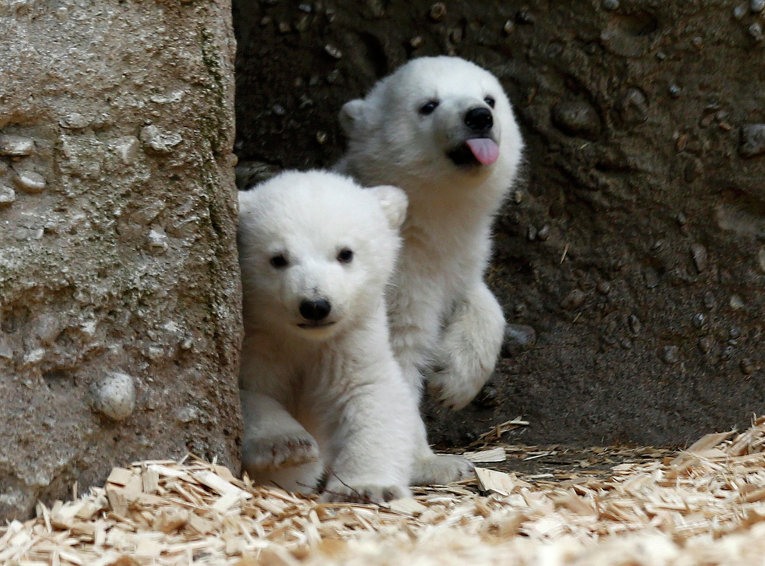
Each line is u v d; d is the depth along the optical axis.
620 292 18.53
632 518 9.91
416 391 14.93
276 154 19.53
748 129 17.80
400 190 12.80
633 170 18.36
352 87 19.30
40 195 9.36
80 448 9.46
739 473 12.42
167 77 9.98
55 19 9.36
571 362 18.42
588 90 18.33
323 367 11.97
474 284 15.82
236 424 10.78
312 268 11.23
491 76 15.62
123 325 9.87
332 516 9.94
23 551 8.34
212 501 9.71
